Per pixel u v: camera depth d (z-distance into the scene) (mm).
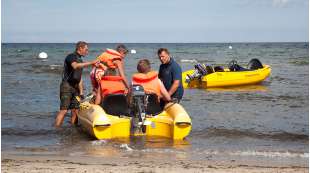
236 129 11320
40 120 12445
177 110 10188
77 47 11500
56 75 28250
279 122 12344
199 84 21469
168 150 8898
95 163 7637
